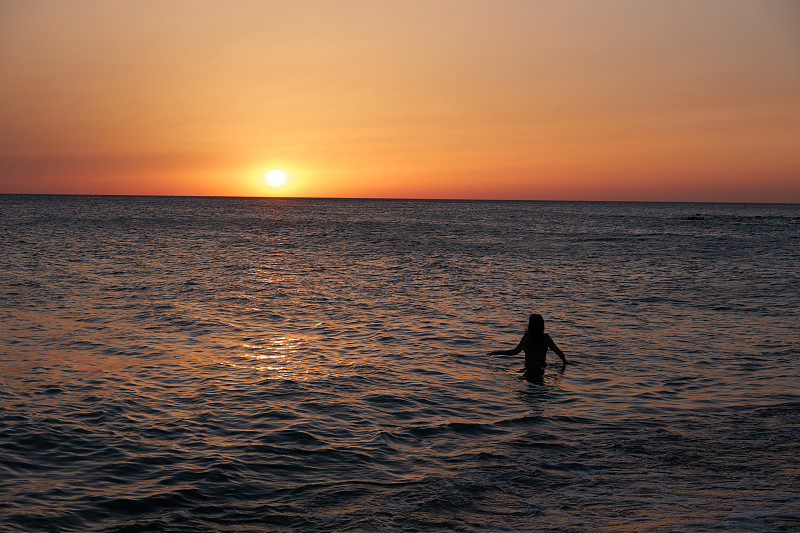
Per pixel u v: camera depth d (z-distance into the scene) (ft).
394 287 80.94
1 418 28.17
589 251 151.43
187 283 80.79
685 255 140.26
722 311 63.10
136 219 318.65
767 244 183.01
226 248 148.97
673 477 22.65
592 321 57.00
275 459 24.22
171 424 28.14
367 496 20.88
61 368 37.60
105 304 62.34
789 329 53.52
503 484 21.93
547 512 19.56
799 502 20.27
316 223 322.34
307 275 94.27
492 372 38.75
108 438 26.22
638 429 28.27
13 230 196.34
